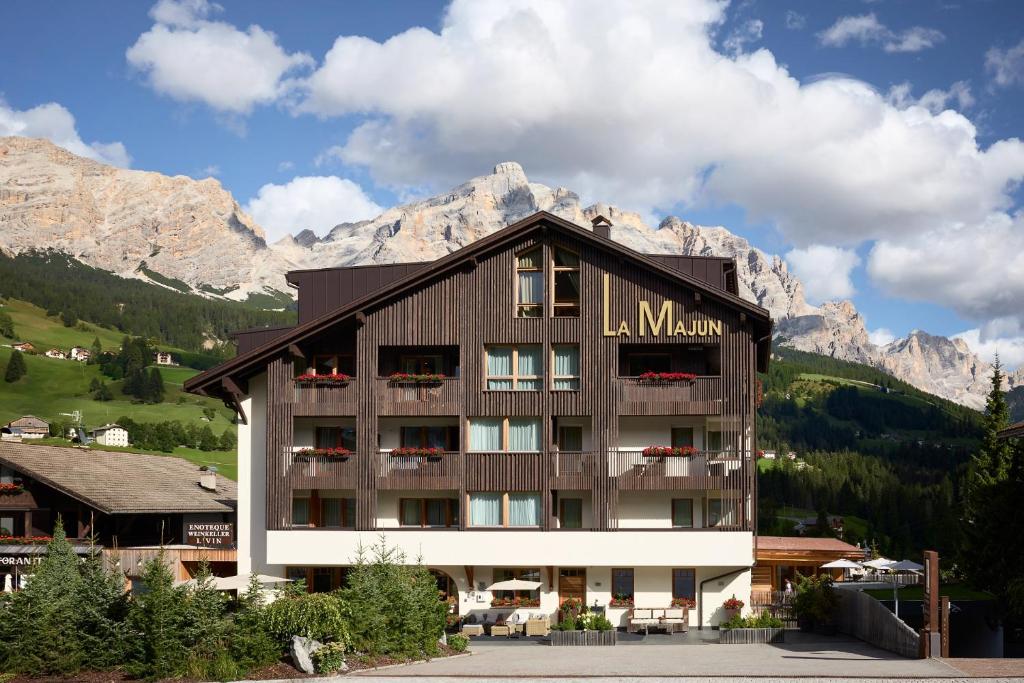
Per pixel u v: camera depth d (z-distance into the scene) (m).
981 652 45.53
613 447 41.22
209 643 26.91
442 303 42.38
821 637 38.09
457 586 42.53
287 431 42.72
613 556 40.78
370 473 42.09
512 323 41.94
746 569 41.47
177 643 26.45
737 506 40.81
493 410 41.78
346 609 29.50
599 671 28.23
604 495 41.00
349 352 44.03
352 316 42.62
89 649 27.00
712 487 40.62
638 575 42.16
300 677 26.55
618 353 41.50
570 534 40.94
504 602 42.16
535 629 40.56
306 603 28.92
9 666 26.42
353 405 42.56
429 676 27.03
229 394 45.28
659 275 41.53
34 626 26.84
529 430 42.00
